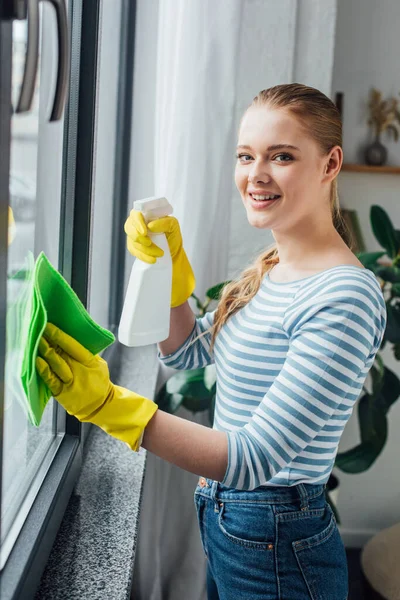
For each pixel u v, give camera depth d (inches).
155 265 42.4
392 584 82.4
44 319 30.3
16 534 35.5
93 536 41.6
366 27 96.9
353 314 37.5
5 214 24.2
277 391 37.2
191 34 69.1
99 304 70.2
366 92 98.5
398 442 106.0
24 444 39.4
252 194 41.7
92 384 34.0
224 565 43.9
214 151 72.1
